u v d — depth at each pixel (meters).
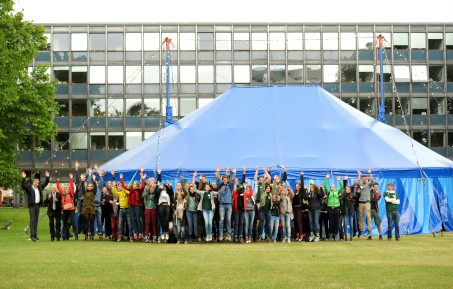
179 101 65.31
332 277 13.29
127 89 65.69
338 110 30.75
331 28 65.75
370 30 65.81
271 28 65.75
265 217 23.81
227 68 65.56
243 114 30.14
